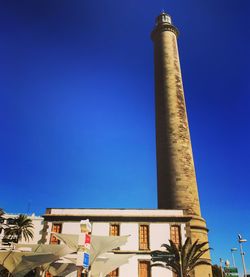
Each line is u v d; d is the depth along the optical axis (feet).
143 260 101.04
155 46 175.94
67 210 113.60
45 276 102.22
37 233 175.32
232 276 110.11
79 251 43.29
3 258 72.90
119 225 108.06
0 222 188.96
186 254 88.07
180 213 110.01
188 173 133.28
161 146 141.79
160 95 155.84
